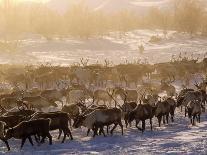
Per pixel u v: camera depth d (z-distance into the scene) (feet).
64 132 89.97
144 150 79.51
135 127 104.12
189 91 124.26
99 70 176.14
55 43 340.39
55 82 171.83
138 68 179.93
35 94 135.33
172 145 82.94
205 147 80.28
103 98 130.62
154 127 104.32
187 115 118.93
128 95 134.92
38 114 90.17
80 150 81.76
